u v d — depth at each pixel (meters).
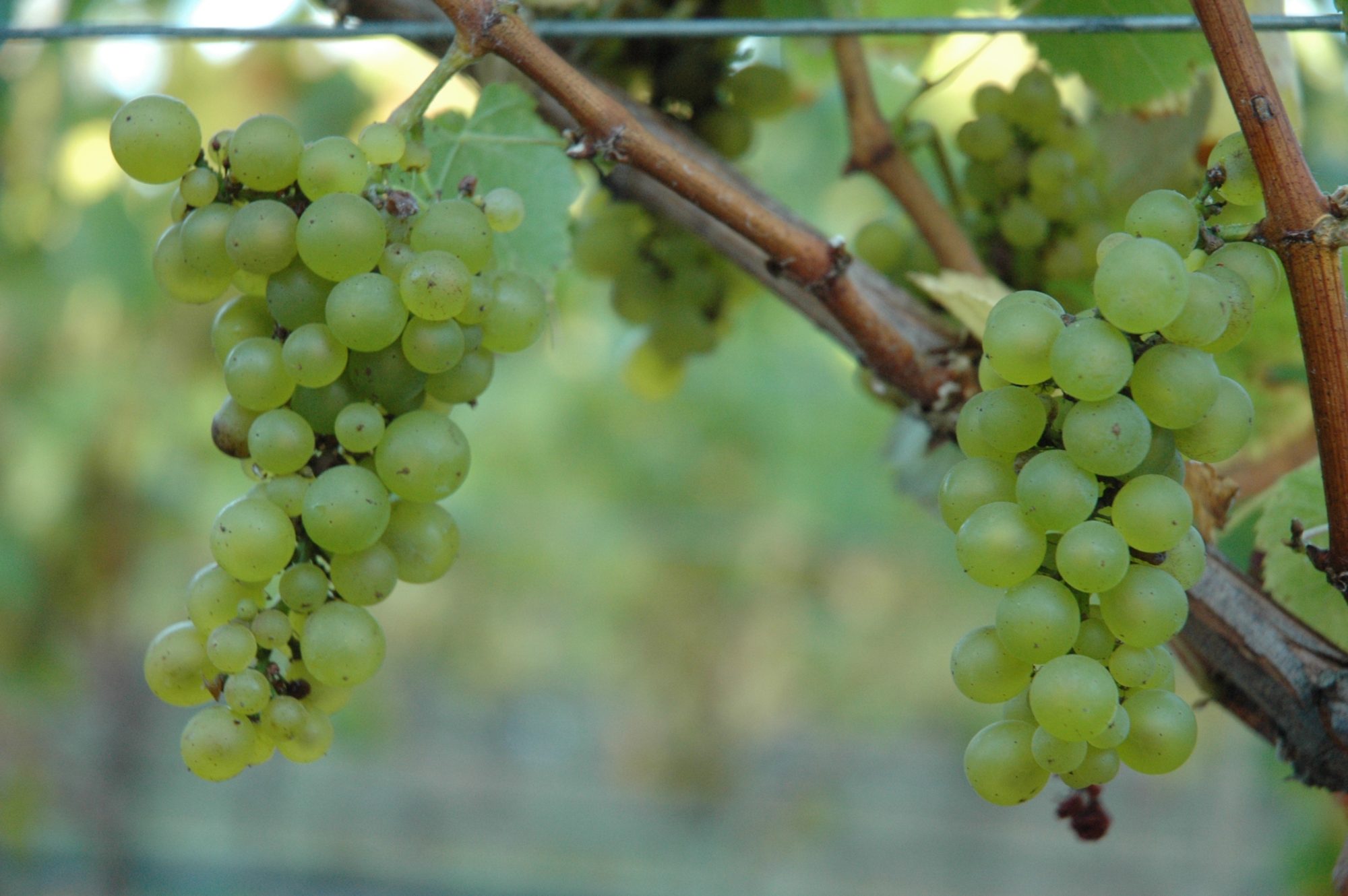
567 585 4.31
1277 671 0.63
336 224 0.58
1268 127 0.56
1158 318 0.55
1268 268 0.58
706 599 4.44
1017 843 5.81
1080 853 5.70
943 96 1.19
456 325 0.59
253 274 0.59
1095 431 0.56
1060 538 0.58
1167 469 0.58
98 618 2.64
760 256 0.70
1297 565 0.64
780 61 0.85
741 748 5.15
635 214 0.77
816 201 2.23
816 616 4.45
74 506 2.45
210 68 1.66
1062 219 0.74
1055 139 0.74
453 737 5.83
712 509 4.02
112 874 2.99
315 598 0.59
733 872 5.20
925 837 5.79
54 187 1.65
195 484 2.70
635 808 5.36
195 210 0.60
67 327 2.29
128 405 2.38
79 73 1.55
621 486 3.88
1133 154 0.76
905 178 0.74
